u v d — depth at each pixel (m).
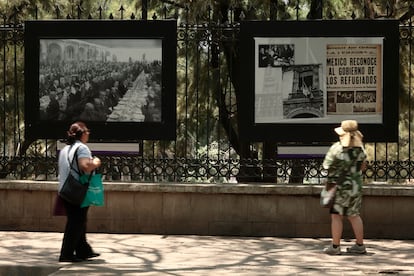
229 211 10.88
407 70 13.73
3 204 11.24
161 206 10.98
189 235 10.92
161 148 13.35
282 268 8.26
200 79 14.25
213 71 14.09
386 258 9.01
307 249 9.71
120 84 11.09
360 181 9.19
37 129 11.20
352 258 8.99
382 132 10.80
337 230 9.23
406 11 13.68
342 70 10.81
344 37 10.77
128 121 11.07
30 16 14.51
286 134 10.85
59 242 10.19
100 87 11.12
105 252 9.37
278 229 10.82
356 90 10.80
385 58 10.77
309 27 10.79
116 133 11.09
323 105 10.82
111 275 7.82
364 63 10.79
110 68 11.09
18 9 14.14
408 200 10.66
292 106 10.84
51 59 11.17
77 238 8.59
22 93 14.80
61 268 8.24
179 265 8.44
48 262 8.59
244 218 10.86
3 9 14.17
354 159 9.10
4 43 11.28
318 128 10.84
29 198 11.21
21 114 14.74
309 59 10.82
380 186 10.71
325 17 14.37
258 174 11.02
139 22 11.01
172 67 11.00
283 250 9.61
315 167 10.85
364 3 13.22
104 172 11.12
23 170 11.34
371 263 8.62
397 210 10.67
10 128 14.62
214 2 13.38
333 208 9.18
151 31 11.01
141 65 11.05
